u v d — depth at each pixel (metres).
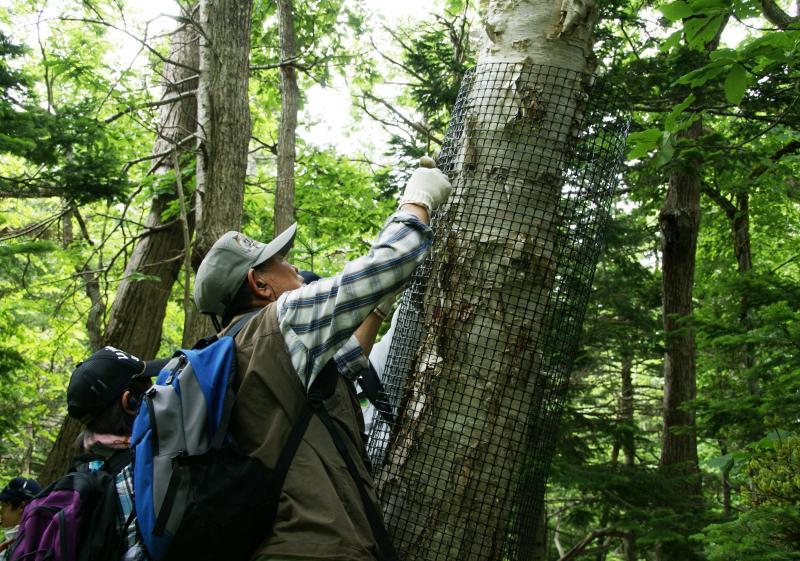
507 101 2.00
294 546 1.35
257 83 11.01
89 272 6.90
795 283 4.95
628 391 12.67
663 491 6.64
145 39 5.21
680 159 6.14
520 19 2.05
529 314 1.92
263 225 9.93
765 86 6.04
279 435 1.45
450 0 9.86
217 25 5.11
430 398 1.93
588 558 10.64
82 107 6.94
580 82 2.02
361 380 2.02
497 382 1.89
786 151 8.32
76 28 8.72
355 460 1.53
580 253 2.01
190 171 6.16
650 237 10.74
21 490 3.63
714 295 5.61
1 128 6.22
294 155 7.50
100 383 1.81
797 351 4.65
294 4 9.70
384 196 9.50
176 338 12.57
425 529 1.87
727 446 7.38
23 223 11.62
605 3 7.68
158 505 1.37
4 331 9.40
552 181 1.97
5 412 9.02
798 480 4.22
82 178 6.60
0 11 7.60
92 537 1.53
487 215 1.96
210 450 1.41
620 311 9.57
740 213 10.76
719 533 4.19
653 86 6.90
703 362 9.50
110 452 1.77
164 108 7.41
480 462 1.87
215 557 1.36
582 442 7.65
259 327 1.55
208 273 1.79
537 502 1.97
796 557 3.83
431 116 9.58
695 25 2.62
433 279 2.01
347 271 1.52
